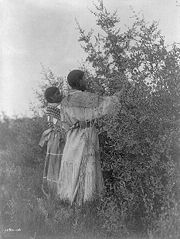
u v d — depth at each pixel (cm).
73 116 672
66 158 673
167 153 553
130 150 580
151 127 571
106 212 555
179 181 552
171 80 571
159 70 578
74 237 538
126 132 573
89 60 669
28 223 572
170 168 544
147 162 575
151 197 564
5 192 716
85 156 657
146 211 542
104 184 666
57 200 660
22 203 649
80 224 551
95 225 553
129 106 581
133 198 571
